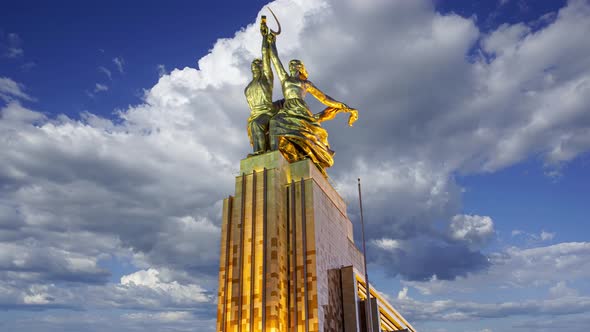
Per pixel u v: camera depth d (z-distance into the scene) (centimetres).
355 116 5844
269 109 5656
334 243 5234
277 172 4953
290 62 5875
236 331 4384
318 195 5047
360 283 5544
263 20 5956
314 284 4528
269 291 4422
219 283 4700
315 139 5444
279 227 4750
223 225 4928
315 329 4353
